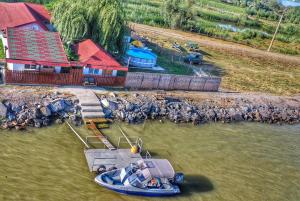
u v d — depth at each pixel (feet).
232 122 165.89
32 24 179.22
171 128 148.25
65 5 177.37
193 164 128.16
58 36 162.09
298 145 159.74
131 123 144.25
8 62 140.56
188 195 111.14
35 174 106.52
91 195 103.09
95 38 177.58
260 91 207.51
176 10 312.09
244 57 274.77
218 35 321.11
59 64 147.95
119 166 114.93
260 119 173.99
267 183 126.72
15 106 129.80
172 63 211.41
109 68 156.97
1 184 99.91
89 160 115.55
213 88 185.78
